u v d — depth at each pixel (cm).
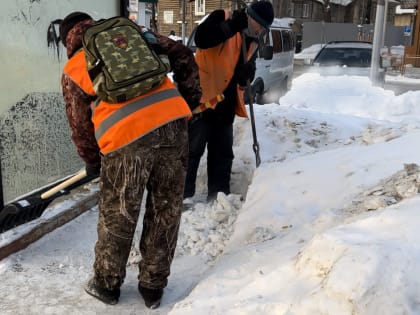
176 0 3834
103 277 301
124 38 268
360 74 1293
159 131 274
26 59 384
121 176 275
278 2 4875
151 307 302
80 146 292
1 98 362
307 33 3959
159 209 292
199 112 428
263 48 680
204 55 427
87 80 268
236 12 416
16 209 346
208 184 471
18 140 381
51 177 427
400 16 6353
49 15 407
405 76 2239
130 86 260
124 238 289
